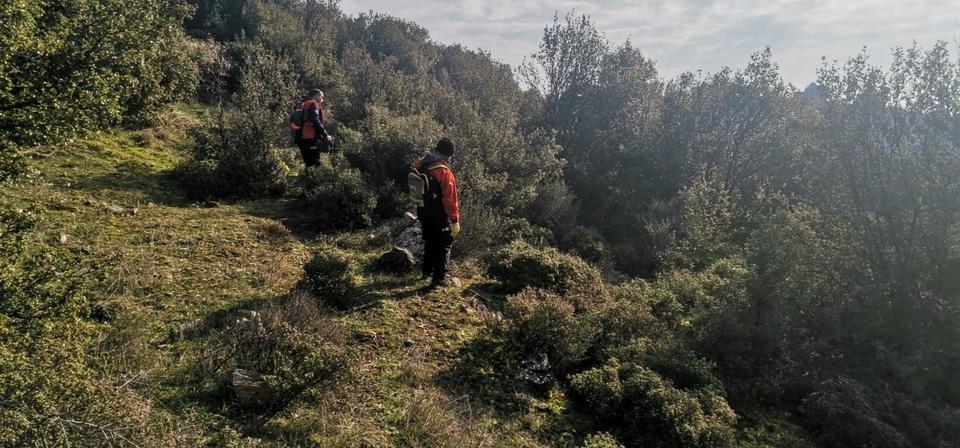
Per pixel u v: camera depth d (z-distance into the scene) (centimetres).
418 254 677
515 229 855
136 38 625
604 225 1155
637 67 1484
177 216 675
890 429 466
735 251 830
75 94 377
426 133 957
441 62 2464
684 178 1288
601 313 561
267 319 419
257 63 1096
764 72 1307
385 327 500
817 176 737
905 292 604
